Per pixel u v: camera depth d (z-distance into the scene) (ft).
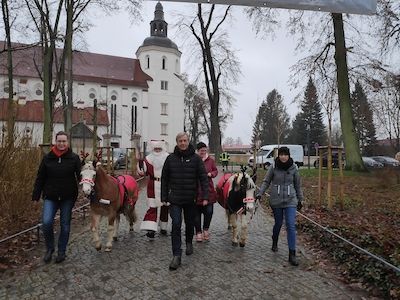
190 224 24.26
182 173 22.89
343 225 29.09
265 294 18.53
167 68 271.90
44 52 80.74
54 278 20.47
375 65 71.77
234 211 27.22
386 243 22.57
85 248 26.32
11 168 29.71
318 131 243.81
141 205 47.47
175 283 19.84
